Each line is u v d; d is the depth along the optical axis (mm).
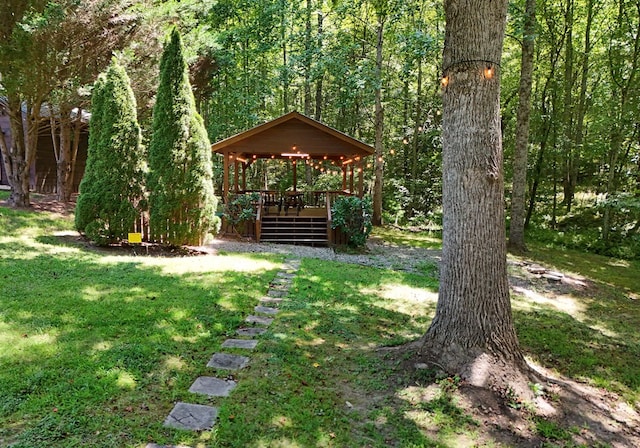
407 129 17328
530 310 5848
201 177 7707
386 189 18391
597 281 8359
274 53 18391
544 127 14508
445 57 3336
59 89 8641
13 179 9391
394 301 5555
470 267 3213
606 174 15211
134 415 2434
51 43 7801
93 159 7508
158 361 3139
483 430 2588
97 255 6570
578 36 14742
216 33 15945
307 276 6484
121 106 7336
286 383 3004
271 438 2354
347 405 2799
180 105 7504
